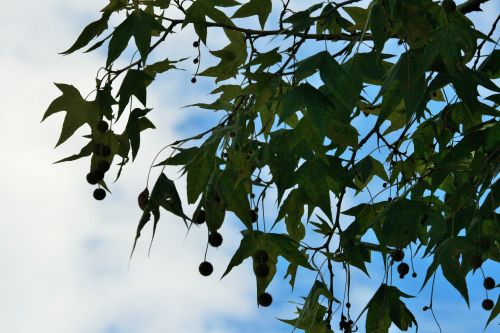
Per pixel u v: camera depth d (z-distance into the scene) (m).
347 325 3.48
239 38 3.57
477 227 3.10
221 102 3.37
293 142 2.93
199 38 3.39
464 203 3.04
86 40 3.03
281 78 2.95
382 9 2.79
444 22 3.01
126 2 3.08
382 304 3.38
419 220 3.04
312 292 3.54
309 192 3.09
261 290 3.00
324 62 2.65
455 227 3.22
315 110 2.57
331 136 3.12
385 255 3.39
